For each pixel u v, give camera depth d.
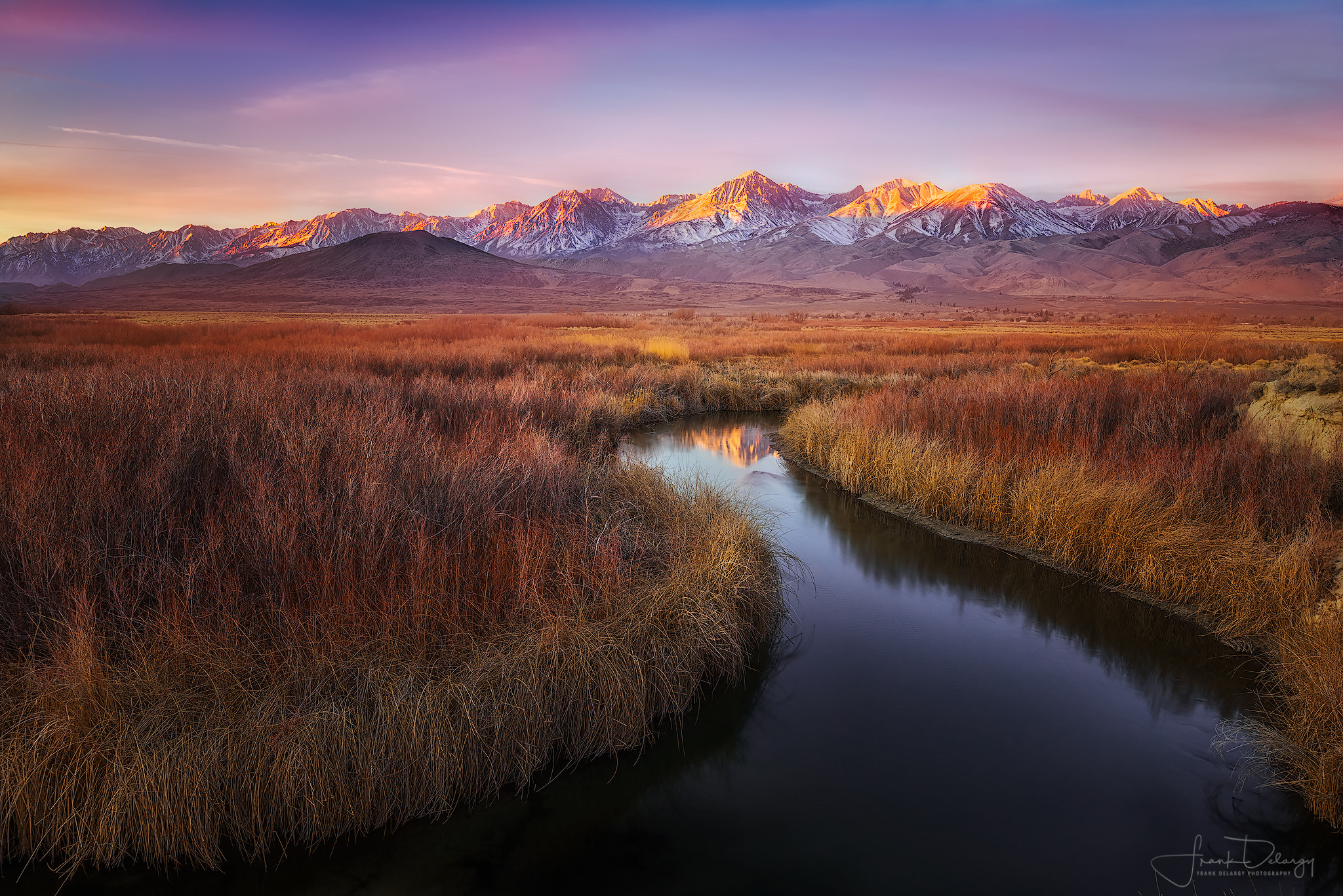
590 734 4.24
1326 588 5.38
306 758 3.51
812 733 4.54
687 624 4.92
